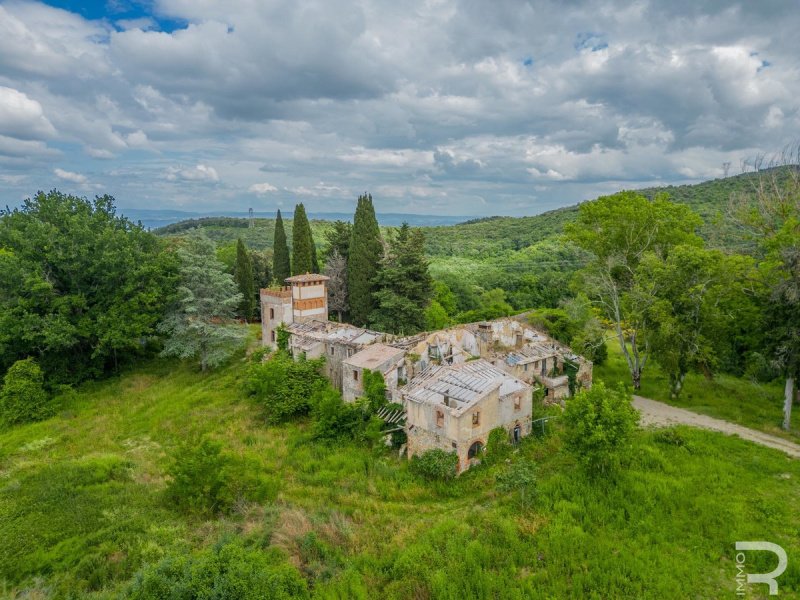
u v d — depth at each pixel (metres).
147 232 49.97
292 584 15.83
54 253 41.53
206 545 18.75
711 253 31.97
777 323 27.66
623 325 39.94
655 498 21.27
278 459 28.70
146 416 36.19
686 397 34.91
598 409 22.97
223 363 46.84
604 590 16.30
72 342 40.53
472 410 26.09
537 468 24.92
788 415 28.08
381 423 30.16
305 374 36.00
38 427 35.19
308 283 45.78
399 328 48.88
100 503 22.58
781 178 43.50
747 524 19.19
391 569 17.91
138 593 14.46
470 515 21.20
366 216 52.06
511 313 63.03
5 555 18.64
